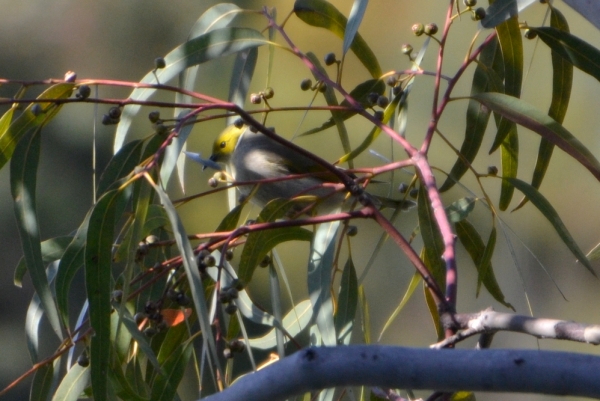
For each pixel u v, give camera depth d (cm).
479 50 537
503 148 591
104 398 418
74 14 1273
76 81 456
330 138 1203
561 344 1318
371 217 455
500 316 381
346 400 670
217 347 439
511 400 1042
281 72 1227
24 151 498
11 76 1256
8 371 1126
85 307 507
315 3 564
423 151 481
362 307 576
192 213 1130
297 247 1211
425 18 1406
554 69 588
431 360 306
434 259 518
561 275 1392
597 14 425
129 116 536
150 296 529
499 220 517
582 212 1424
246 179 770
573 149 474
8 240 1157
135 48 1271
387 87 686
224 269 486
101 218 432
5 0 1266
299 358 318
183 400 1034
